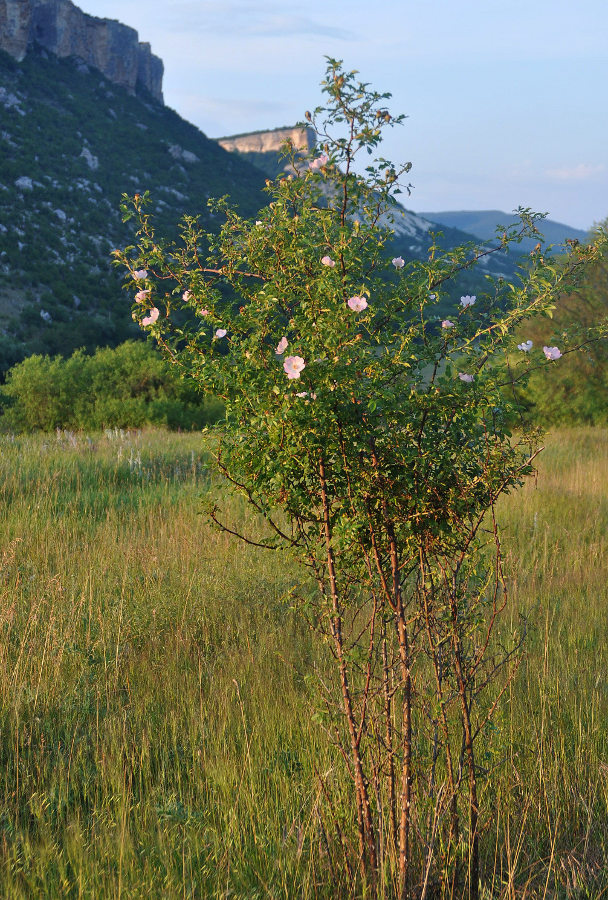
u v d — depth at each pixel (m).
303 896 2.96
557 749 4.17
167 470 12.22
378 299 3.28
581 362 22.11
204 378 3.13
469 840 3.12
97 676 4.93
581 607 6.59
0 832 3.35
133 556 7.16
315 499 3.23
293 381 2.95
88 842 3.34
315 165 3.10
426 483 3.12
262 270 3.34
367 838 3.01
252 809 3.58
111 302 63.09
